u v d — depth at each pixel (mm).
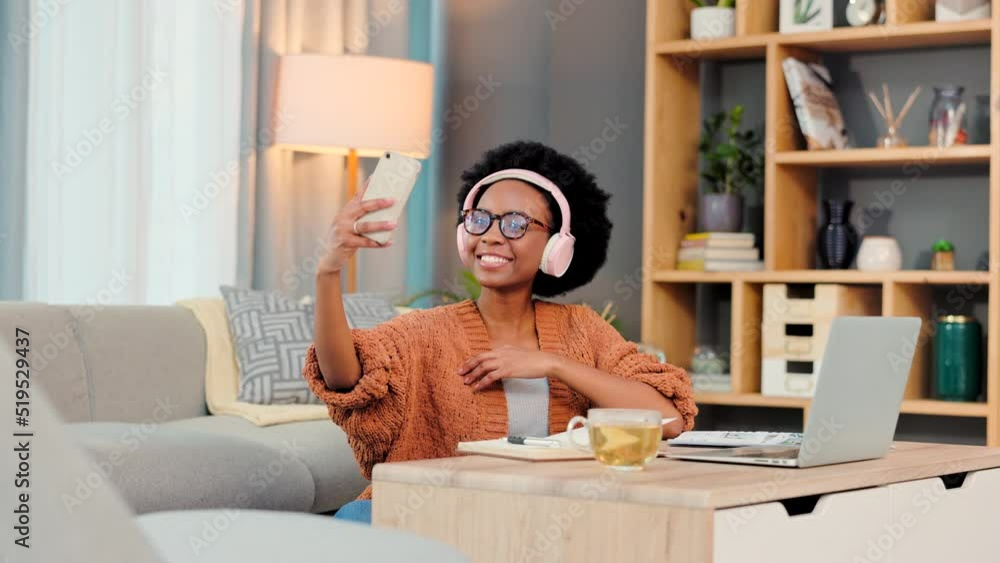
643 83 4414
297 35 4371
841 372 1457
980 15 3611
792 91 3811
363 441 1729
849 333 1452
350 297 3752
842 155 3736
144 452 2342
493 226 1859
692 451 1549
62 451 756
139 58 3762
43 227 3484
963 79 3881
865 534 1431
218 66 4086
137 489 2215
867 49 3973
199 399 3316
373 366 1646
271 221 4266
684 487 1219
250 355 3383
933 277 3582
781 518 1286
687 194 4184
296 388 3355
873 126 4004
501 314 1902
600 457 1361
